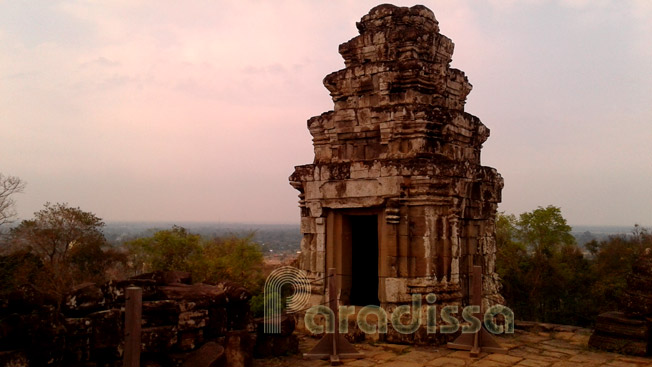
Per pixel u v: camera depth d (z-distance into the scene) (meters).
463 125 15.43
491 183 16.05
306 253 15.55
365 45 15.86
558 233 41.94
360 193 14.30
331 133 15.77
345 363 11.52
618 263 40.88
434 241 13.64
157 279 11.55
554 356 12.12
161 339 9.91
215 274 40.75
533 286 40.56
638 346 12.19
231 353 10.21
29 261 35.62
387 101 14.92
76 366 9.23
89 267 42.69
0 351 8.31
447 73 15.91
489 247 15.95
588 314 37.38
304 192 15.66
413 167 13.55
